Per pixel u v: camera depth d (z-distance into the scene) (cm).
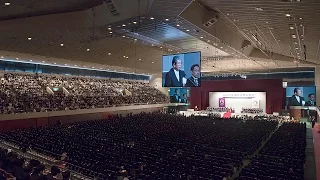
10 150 1836
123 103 4822
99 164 1527
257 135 2653
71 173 1486
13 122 3066
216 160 1680
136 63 4275
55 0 1917
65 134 2498
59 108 3612
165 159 1688
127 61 4069
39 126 3141
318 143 2634
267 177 1298
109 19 2191
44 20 2348
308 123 4262
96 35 2678
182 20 2050
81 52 3281
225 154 1836
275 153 1881
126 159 1655
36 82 4075
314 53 3045
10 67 3872
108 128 2945
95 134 2561
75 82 4681
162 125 3253
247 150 2016
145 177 1331
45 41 2708
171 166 1506
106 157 1667
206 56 3856
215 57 3919
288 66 4822
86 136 2444
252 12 1795
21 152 1942
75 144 2041
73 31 2530
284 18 1772
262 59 4012
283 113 4644
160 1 1703
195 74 2289
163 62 2506
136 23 2211
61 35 2609
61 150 1845
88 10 2281
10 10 1964
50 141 2139
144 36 2723
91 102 4256
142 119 3847
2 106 3117
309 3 1416
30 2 1862
